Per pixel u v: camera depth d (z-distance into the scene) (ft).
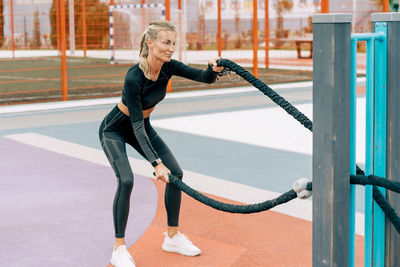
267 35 66.90
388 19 8.72
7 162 22.77
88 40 99.55
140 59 11.60
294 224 15.23
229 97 44.19
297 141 26.89
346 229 7.55
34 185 19.36
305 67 71.97
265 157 23.62
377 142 9.10
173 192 13.01
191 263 12.69
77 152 24.64
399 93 8.84
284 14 90.94
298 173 20.90
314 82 7.26
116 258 12.34
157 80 11.73
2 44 89.56
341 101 7.19
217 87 50.39
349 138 7.38
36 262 12.92
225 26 89.61
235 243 13.93
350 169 7.95
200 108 38.17
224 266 12.53
